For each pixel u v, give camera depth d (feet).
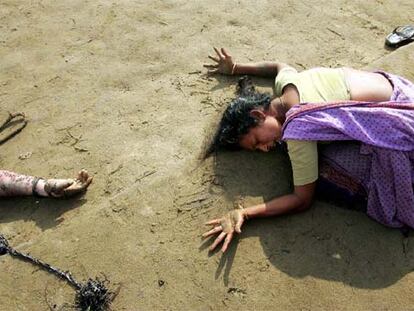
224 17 11.50
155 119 9.39
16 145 9.18
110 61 10.62
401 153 7.01
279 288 6.97
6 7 12.21
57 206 8.19
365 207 7.70
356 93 7.59
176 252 7.44
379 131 7.14
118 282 7.16
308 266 7.16
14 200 8.34
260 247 7.39
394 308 6.66
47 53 10.92
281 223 7.64
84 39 11.20
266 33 11.04
